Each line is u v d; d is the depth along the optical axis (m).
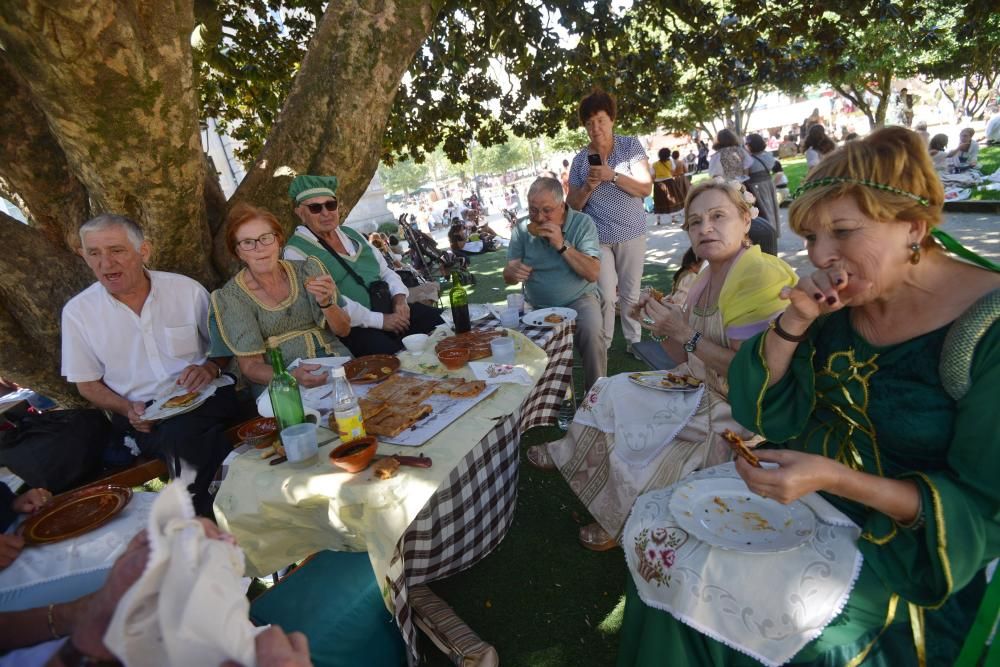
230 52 6.64
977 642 1.27
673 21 5.85
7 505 1.96
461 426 1.91
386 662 1.85
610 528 2.35
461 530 2.14
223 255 3.80
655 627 1.52
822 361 1.52
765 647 1.37
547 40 5.98
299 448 1.73
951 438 1.30
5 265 3.26
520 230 3.77
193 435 2.67
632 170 4.38
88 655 0.88
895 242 1.26
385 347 3.38
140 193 3.01
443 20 6.23
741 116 27.08
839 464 1.31
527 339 2.78
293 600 1.73
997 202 8.41
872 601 1.35
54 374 3.58
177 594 0.80
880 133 1.26
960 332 1.22
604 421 2.45
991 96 28.27
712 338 2.27
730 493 1.64
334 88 3.63
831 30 5.50
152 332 2.88
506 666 2.04
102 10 2.24
